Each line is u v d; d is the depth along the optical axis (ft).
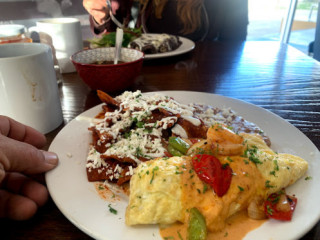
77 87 1.44
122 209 0.64
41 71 0.92
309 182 0.70
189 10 2.62
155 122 0.96
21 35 1.33
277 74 1.64
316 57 2.97
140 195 0.62
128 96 1.10
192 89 1.43
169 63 1.84
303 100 1.29
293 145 0.86
